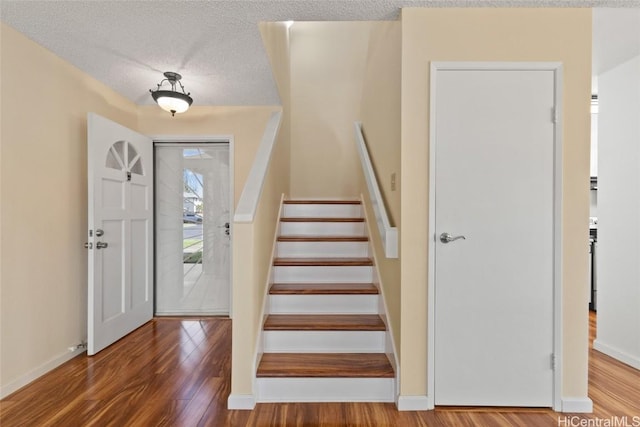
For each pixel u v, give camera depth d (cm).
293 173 443
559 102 199
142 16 202
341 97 446
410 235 201
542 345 202
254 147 366
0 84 207
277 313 255
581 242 200
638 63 252
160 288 375
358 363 215
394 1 193
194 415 190
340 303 256
